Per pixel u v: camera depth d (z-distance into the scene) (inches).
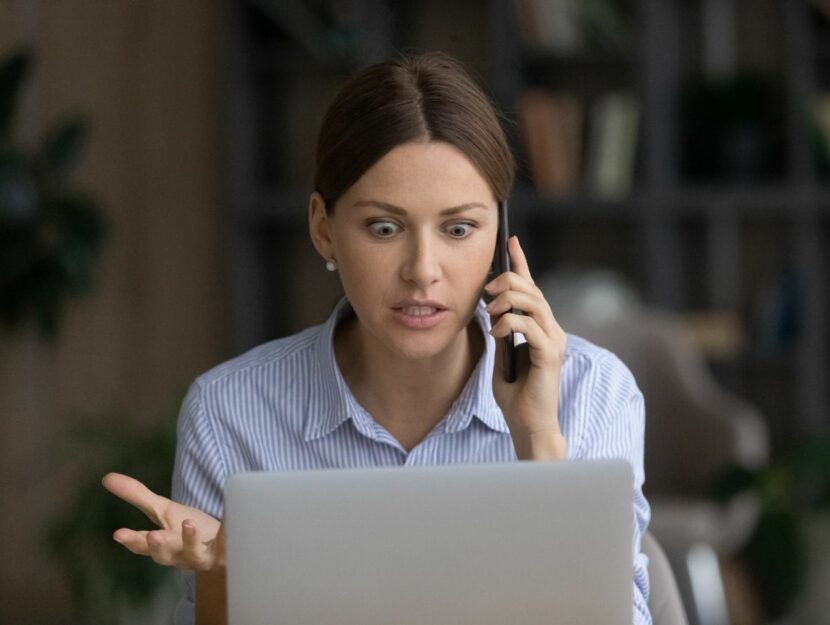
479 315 78.2
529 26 220.8
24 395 205.3
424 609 57.4
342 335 81.0
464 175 66.7
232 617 57.2
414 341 68.4
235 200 219.8
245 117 222.7
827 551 186.5
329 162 68.6
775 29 228.7
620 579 57.5
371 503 57.1
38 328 196.1
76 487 207.6
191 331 225.6
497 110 70.7
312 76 232.4
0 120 189.0
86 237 191.2
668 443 183.3
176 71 222.8
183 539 61.8
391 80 67.1
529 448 73.0
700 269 232.4
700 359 220.4
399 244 67.6
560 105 220.7
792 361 219.9
